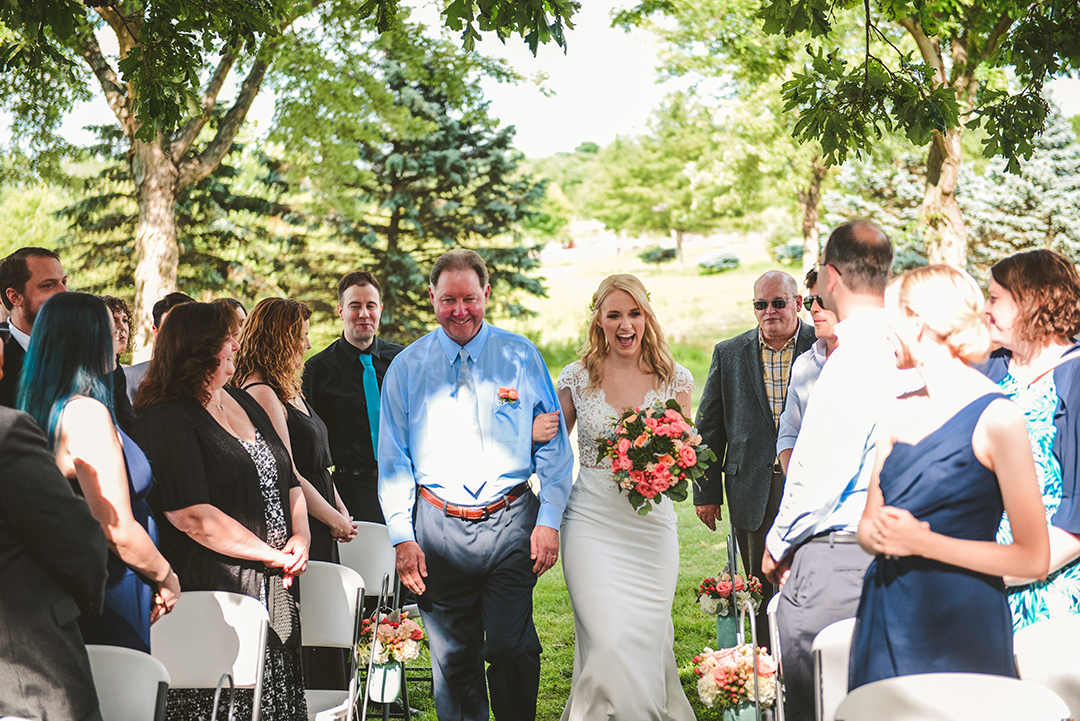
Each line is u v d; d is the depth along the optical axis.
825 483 2.83
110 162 21.50
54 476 2.22
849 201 24.52
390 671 4.00
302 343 4.16
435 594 3.80
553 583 7.16
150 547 2.65
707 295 36.03
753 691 3.50
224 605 2.82
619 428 3.90
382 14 5.40
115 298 4.55
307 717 3.30
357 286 5.07
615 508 3.98
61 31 5.02
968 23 10.78
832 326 4.02
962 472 2.22
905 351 2.35
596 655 3.81
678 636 5.79
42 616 2.20
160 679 2.34
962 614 2.23
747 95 18.00
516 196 23.69
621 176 47.22
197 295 21.42
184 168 13.34
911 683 2.02
